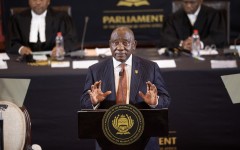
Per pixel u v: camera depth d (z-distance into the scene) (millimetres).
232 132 14383
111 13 22688
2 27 22359
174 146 14453
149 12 22688
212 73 14109
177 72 14109
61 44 16469
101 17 22688
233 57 15578
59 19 17594
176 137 14414
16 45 16750
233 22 22453
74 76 13992
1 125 8555
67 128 14227
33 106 14086
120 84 9578
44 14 17531
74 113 14172
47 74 13969
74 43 17188
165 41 17562
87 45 22594
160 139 14391
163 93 9711
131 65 9711
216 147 14508
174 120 14352
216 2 18422
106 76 9648
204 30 18062
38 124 14172
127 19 22750
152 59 15328
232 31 22516
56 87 14031
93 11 22625
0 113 8906
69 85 14031
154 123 8195
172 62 14805
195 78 14141
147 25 22750
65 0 22406
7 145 9617
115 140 8117
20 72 14094
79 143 14266
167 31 17938
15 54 16594
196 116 14336
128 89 9562
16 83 9797
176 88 14203
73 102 14117
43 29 17453
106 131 8094
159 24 22766
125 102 9500
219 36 17750
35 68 14547
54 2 22359
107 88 9555
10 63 15227
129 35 9258
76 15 22594
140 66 9734
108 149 8234
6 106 9141
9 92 9812
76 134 14242
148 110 8180
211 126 14359
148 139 8453
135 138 8102
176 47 16766
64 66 14719
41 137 14234
